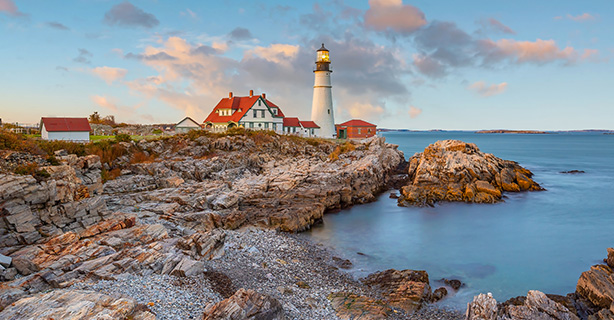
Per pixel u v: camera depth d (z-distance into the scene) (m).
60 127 47.28
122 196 34.88
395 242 32.12
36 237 21.59
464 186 48.75
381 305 19.80
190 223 30.81
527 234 34.66
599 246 31.44
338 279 23.94
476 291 23.14
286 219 33.59
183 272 19.17
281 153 60.97
